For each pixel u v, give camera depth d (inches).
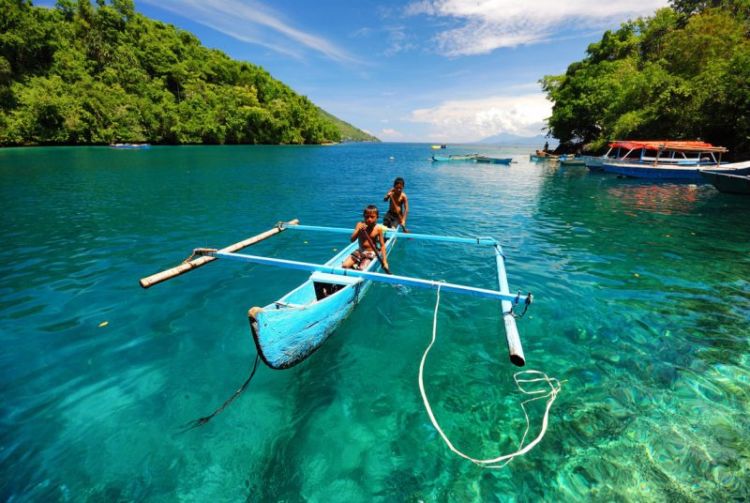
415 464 120.3
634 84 1187.9
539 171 1093.8
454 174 1002.7
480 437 131.0
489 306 227.3
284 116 3282.5
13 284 243.6
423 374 164.1
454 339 191.6
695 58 1196.5
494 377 162.9
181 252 314.7
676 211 512.4
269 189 684.7
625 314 215.9
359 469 118.1
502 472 117.5
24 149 1579.7
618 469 117.9
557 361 173.2
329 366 168.6
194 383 154.7
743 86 880.3
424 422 137.6
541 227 423.8
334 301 181.3
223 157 1482.5
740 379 159.3
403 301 232.1
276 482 112.9
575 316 213.8
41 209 466.0
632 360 173.5
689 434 131.0
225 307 219.6
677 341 188.4
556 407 144.6
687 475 115.6
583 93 1492.4
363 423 136.6
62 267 274.8
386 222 353.1
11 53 1860.2
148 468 116.1
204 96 2699.3
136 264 284.0
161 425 132.6
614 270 284.2
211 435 129.2
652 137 1104.2
